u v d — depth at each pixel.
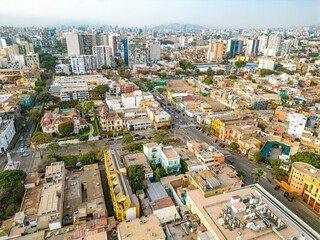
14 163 158.75
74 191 128.50
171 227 101.75
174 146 182.75
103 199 122.12
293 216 103.38
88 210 112.44
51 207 106.50
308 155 156.25
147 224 97.62
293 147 179.25
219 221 92.56
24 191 128.88
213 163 145.12
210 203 105.12
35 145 176.50
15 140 199.12
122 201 110.38
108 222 105.31
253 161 177.50
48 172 129.62
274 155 188.75
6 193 120.38
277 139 190.75
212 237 89.12
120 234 91.56
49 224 100.88
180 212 113.12
